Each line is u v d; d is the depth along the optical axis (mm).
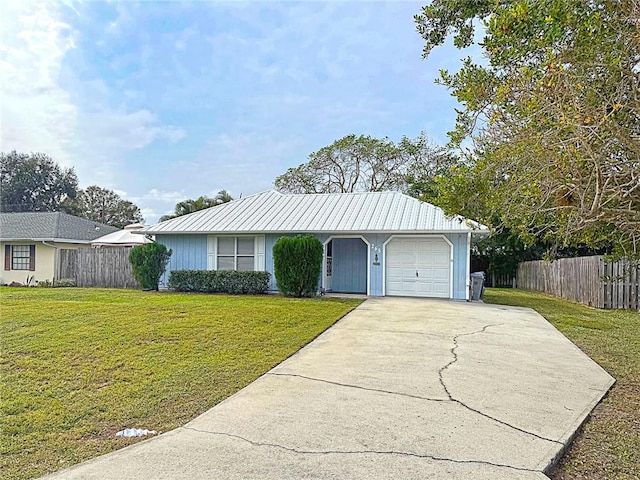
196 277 16359
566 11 3557
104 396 5113
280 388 5227
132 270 17906
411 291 15453
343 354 6910
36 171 46438
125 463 3385
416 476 3188
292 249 14641
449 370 6051
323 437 3842
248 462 3377
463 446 3707
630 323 10984
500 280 26969
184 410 4688
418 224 15141
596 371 6234
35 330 8359
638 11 3418
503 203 4605
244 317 9914
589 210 3973
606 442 4031
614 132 3594
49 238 21594
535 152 3709
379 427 4070
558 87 3441
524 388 5371
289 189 34750
